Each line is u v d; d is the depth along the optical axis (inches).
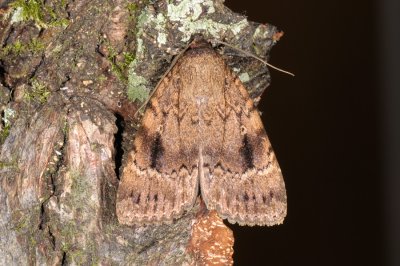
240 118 7.5
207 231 7.2
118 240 7.0
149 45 7.3
